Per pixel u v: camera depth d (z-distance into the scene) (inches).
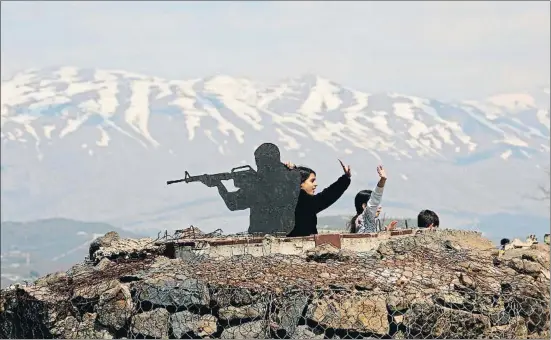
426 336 1491.1
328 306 1475.1
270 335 1467.8
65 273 1614.2
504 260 1640.0
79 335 1487.5
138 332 1475.1
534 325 1549.0
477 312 1518.2
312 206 1664.6
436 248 1668.3
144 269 1542.8
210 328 1470.2
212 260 1577.3
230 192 1640.0
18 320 1535.4
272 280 1504.7
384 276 1540.4
